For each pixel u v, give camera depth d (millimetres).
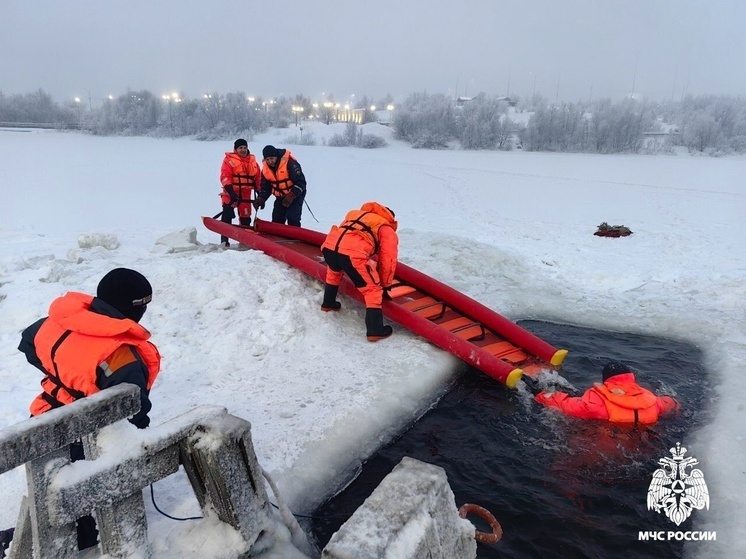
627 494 3135
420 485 1856
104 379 1998
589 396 3926
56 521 1731
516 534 2850
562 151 49219
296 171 7426
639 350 5203
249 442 2145
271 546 2301
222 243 7754
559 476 3301
